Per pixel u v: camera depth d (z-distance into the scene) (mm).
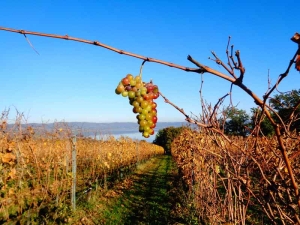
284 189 1891
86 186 10789
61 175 8172
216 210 4621
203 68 1196
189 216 7047
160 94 1486
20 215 6090
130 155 18375
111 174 14250
